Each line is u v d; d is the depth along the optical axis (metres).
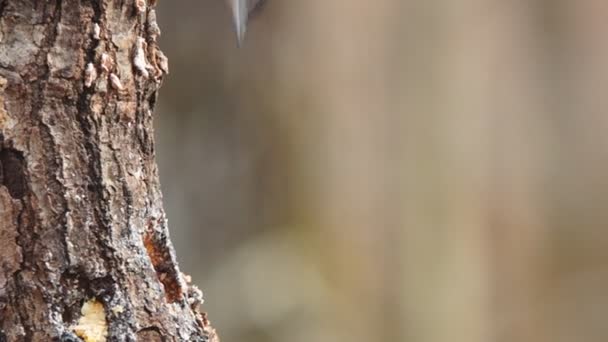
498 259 4.02
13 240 1.94
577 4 4.34
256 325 3.57
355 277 3.70
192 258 3.62
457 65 3.87
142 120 1.98
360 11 3.69
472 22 3.90
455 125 3.86
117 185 1.96
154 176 1.99
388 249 3.78
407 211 3.80
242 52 3.62
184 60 3.63
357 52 3.68
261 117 3.65
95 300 1.96
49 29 1.94
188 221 3.64
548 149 4.34
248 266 3.60
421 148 3.81
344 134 3.70
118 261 1.96
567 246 4.45
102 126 1.96
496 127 4.00
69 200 1.95
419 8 3.79
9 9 1.93
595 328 4.44
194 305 2.03
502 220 4.04
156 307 1.98
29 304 1.94
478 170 3.92
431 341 3.80
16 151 1.94
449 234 3.85
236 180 3.66
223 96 3.64
